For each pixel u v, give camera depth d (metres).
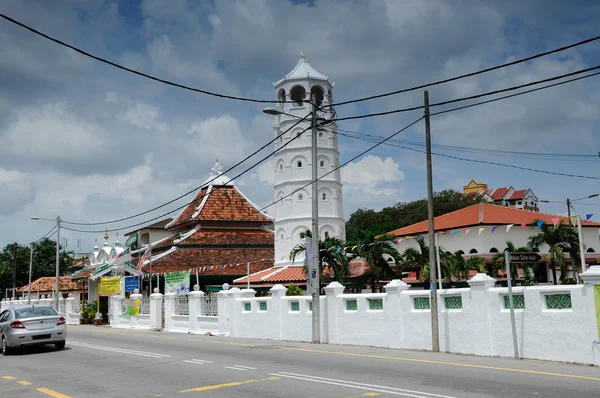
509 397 9.91
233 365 15.27
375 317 19.72
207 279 43.59
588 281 13.86
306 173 40.81
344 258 34.09
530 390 10.53
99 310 43.84
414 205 81.38
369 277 37.00
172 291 33.44
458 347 16.95
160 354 18.66
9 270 87.31
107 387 12.54
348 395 10.48
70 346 22.66
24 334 20.03
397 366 14.25
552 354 14.54
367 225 81.19
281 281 37.62
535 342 14.92
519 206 110.56
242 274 43.72
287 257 40.81
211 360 16.55
